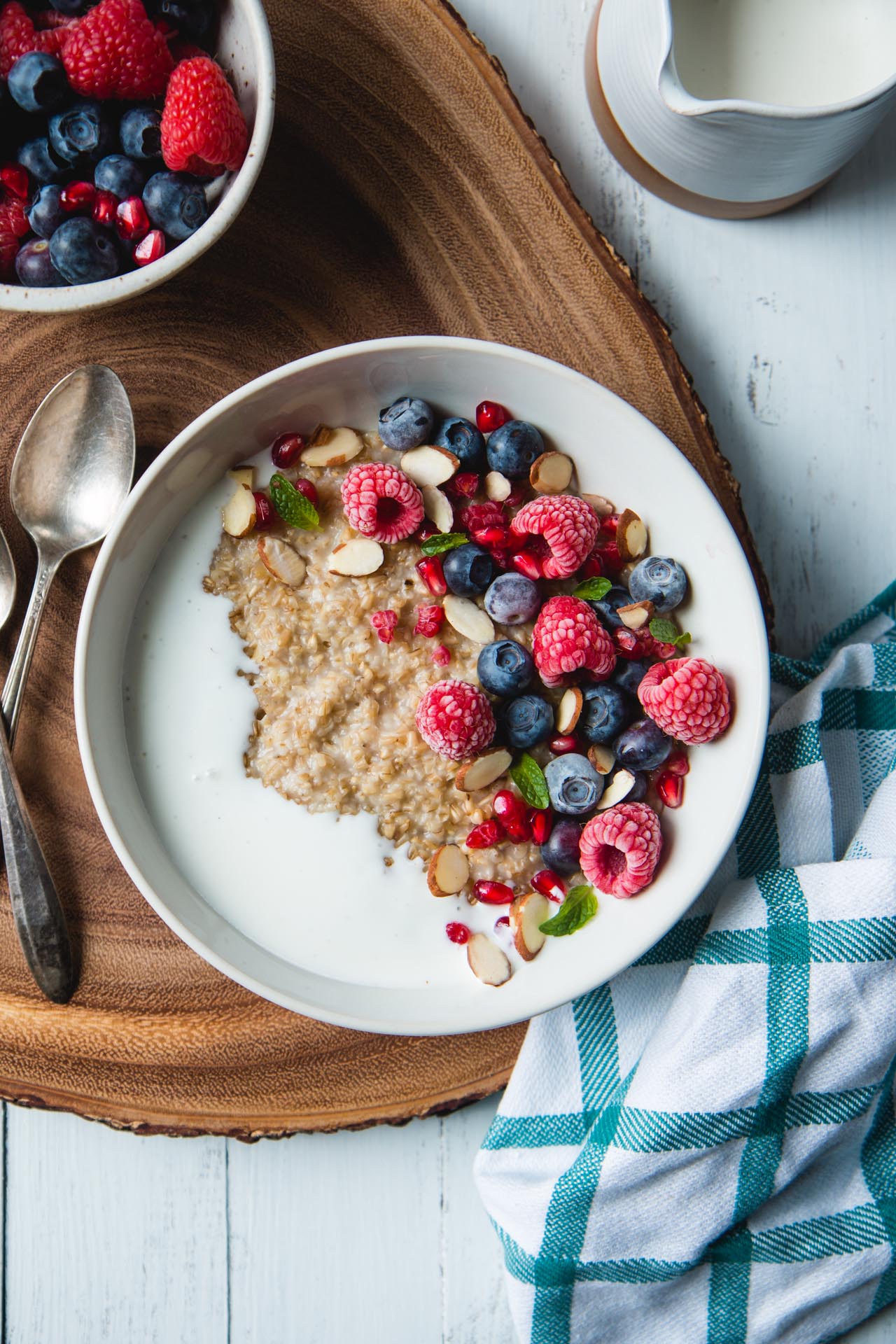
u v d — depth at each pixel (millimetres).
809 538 702
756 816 662
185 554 647
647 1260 653
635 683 638
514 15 687
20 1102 656
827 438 700
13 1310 693
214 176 624
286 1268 695
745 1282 664
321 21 649
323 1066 656
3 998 656
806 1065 647
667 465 626
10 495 654
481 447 644
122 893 654
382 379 635
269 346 653
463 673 637
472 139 651
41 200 623
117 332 651
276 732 637
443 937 641
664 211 692
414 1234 696
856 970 641
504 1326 697
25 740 655
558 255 651
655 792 642
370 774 635
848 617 699
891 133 695
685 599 642
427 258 653
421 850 640
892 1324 683
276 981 631
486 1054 659
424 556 640
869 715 670
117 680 640
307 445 646
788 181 654
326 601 638
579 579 644
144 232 625
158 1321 694
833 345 698
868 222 697
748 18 655
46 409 650
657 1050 645
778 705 676
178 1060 656
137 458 655
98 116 623
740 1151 649
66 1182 693
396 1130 694
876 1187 667
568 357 653
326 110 651
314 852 640
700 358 696
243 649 645
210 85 600
